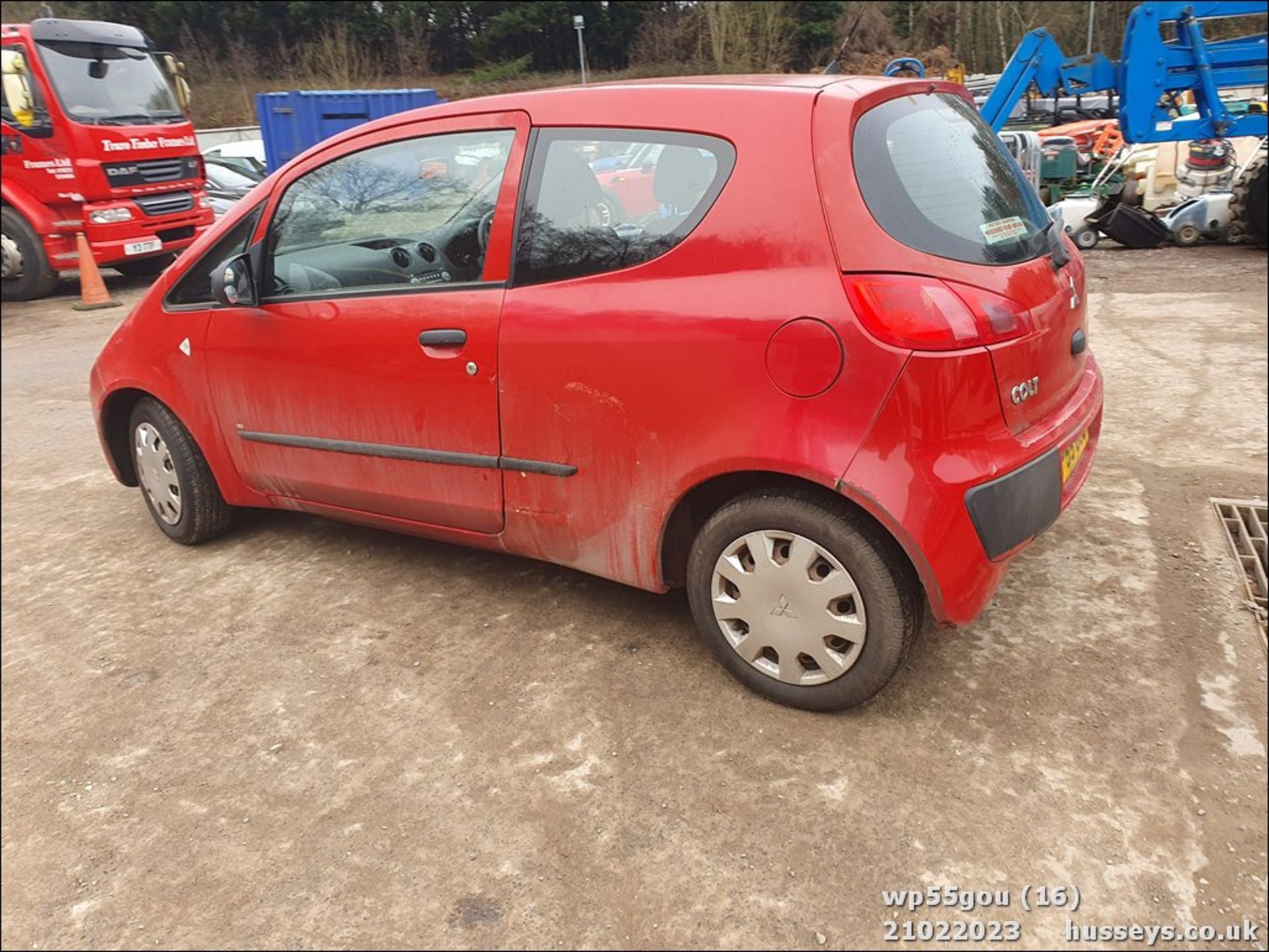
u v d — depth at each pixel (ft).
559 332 9.21
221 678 10.17
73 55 35.88
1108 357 20.75
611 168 9.00
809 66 118.21
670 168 8.71
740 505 8.75
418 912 7.04
